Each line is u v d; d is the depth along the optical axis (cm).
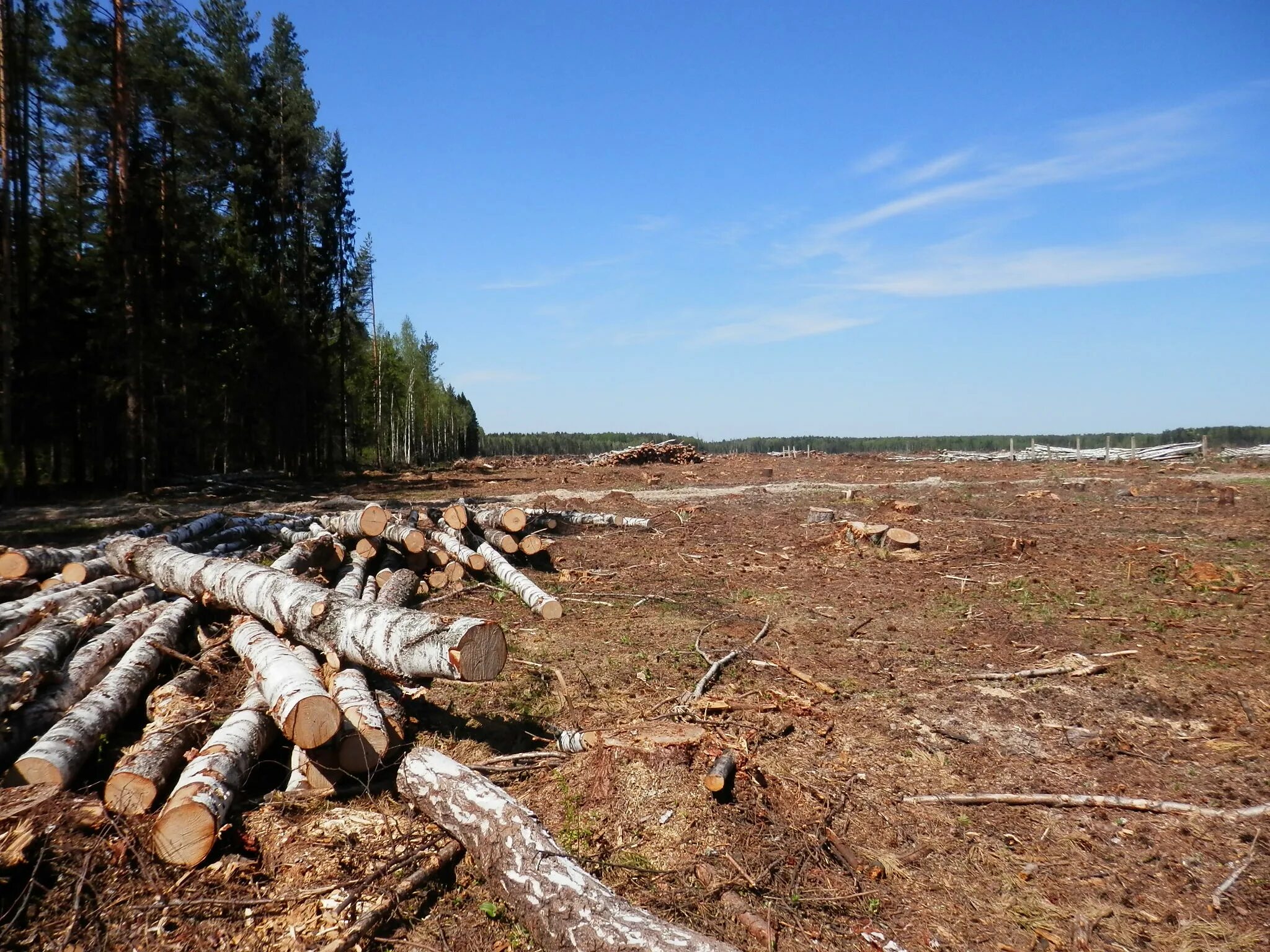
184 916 352
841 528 1473
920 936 377
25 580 834
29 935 332
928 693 672
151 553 782
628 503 2058
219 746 445
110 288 2288
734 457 4244
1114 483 2331
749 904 389
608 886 398
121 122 2123
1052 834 459
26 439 2338
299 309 3238
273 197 3170
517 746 568
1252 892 404
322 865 388
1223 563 1214
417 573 1090
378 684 578
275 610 591
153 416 2439
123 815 410
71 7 2064
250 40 3058
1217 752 557
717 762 488
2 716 495
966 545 1397
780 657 779
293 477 3180
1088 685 688
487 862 390
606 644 820
